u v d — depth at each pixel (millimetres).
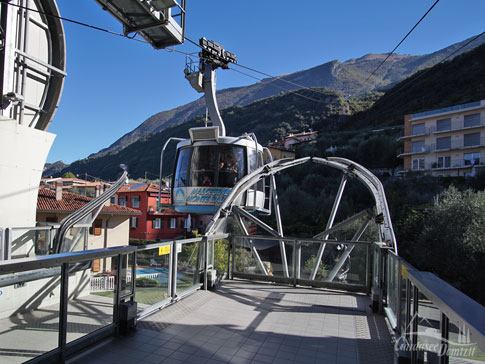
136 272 4266
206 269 5930
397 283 3777
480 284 21531
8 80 6949
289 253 10484
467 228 22562
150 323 4066
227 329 4012
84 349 3166
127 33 6180
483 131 41250
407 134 48031
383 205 7336
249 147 10383
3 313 3990
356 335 3932
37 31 7957
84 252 3055
